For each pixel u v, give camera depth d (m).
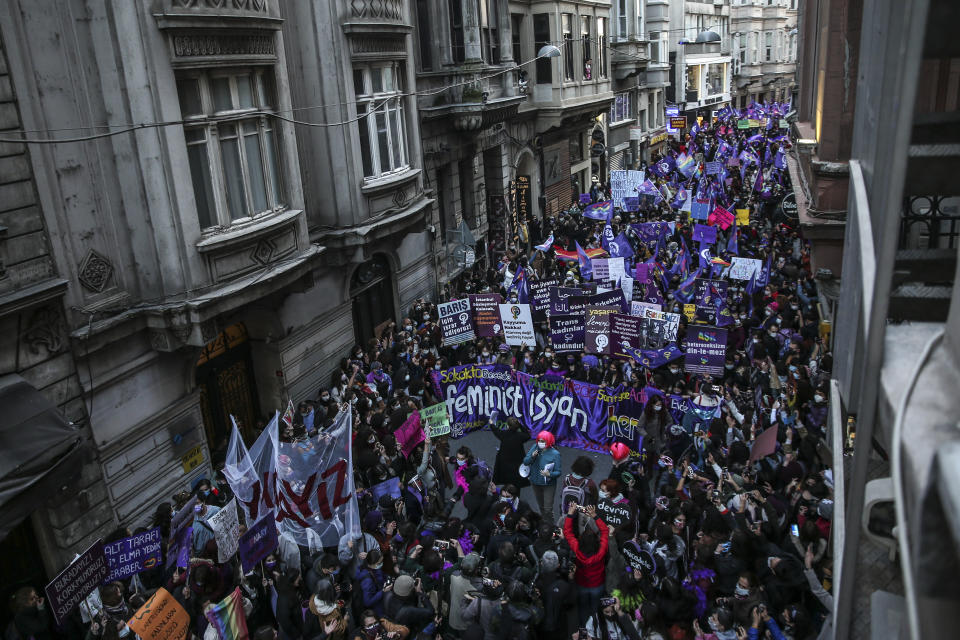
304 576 9.05
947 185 2.28
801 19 14.50
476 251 24.61
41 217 9.93
